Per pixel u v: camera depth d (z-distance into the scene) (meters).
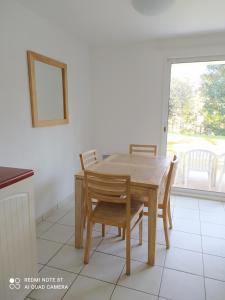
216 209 2.89
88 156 2.52
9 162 2.02
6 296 1.28
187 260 1.89
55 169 2.76
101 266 1.81
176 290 1.57
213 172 3.27
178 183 3.44
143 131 3.40
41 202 2.53
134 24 2.51
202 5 2.03
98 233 2.29
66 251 1.99
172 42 3.00
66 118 2.88
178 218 2.64
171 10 2.14
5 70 1.91
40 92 2.37
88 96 3.51
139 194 1.78
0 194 1.18
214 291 1.57
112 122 3.54
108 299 1.49
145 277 1.69
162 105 3.22
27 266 1.45
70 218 2.60
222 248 2.06
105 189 1.67
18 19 2.02
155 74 3.17
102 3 2.03
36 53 2.25
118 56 3.32
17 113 2.08
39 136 2.42
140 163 2.39
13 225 1.29
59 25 2.56
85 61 3.33
